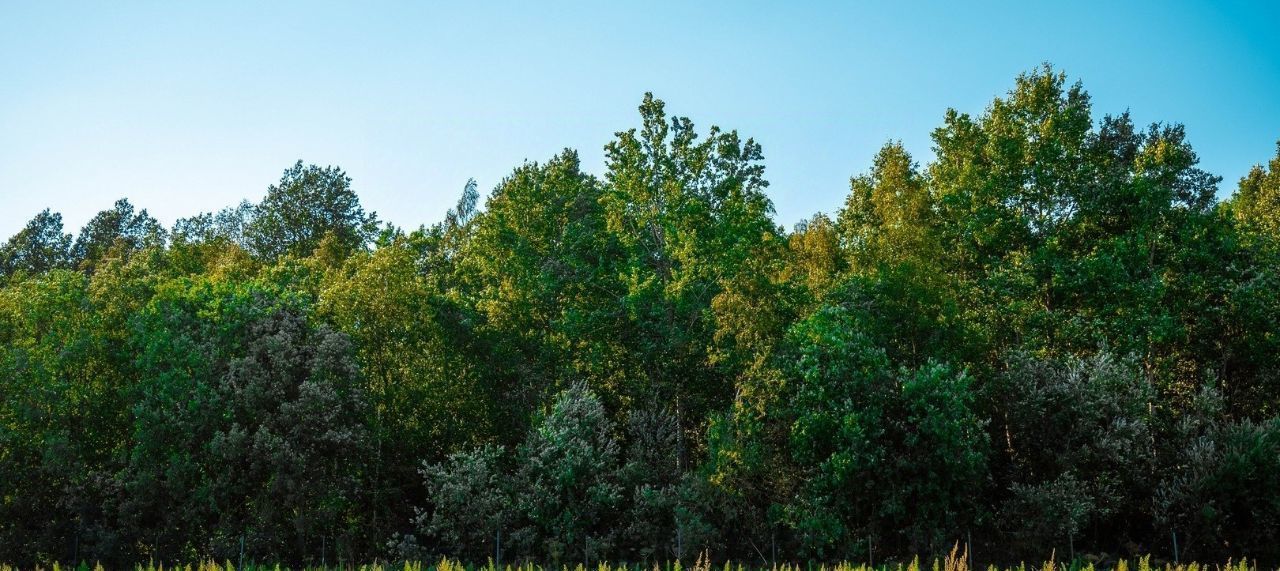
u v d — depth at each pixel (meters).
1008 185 44.66
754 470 35.34
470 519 34.81
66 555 37.12
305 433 36.56
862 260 41.66
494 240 45.91
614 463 37.56
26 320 40.31
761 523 35.84
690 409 42.22
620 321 42.91
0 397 38.50
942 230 44.38
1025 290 42.41
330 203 72.12
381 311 41.22
